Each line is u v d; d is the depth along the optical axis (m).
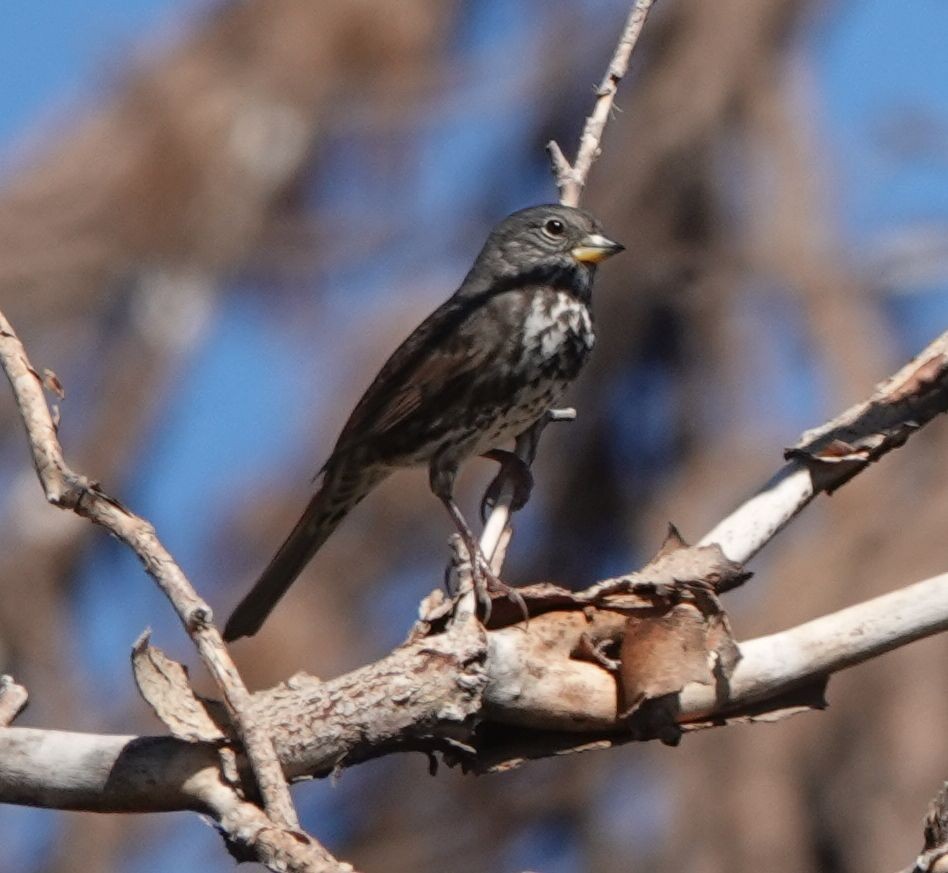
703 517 11.66
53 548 13.94
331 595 12.59
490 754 5.56
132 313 14.64
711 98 12.80
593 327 8.90
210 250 14.59
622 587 5.53
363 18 14.58
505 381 8.60
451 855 11.75
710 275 12.34
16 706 5.29
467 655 5.27
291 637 12.41
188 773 5.10
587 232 8.88
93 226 14.36
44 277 14.32
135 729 13.74
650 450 12.20
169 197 14.45
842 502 10.31
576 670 5.52
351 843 12.09
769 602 10.15
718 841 10.07
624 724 5.55
